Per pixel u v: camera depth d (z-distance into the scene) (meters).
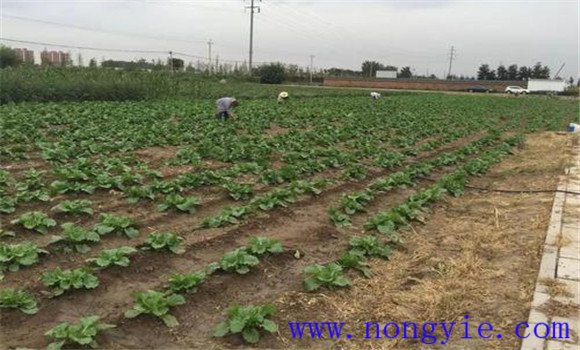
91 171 9.84
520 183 11.87
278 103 30.20
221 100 19.75
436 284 6.01
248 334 4.82
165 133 15.50
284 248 7.02
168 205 8.32
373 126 20.78
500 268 6.50
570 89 87.94
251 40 82.75
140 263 6.30
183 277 5.57
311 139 16.09
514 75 132.62
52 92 26.08
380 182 10.47
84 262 6.35
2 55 45.94
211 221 7.66
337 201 9.62
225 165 12.09
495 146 17.88
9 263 5.96
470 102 45.06
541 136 21.84
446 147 17.61
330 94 49.38
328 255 7.00
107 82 28.81
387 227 7.75
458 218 8.88
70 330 4.54
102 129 15.49
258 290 5.89
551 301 5.47
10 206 7.91
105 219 7.17
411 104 37.66
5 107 20.64
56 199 8.58
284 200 9.02
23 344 4.64
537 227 8.09
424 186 11.38
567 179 11.98
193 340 4.87
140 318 5.09
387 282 6.14
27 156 11.57
